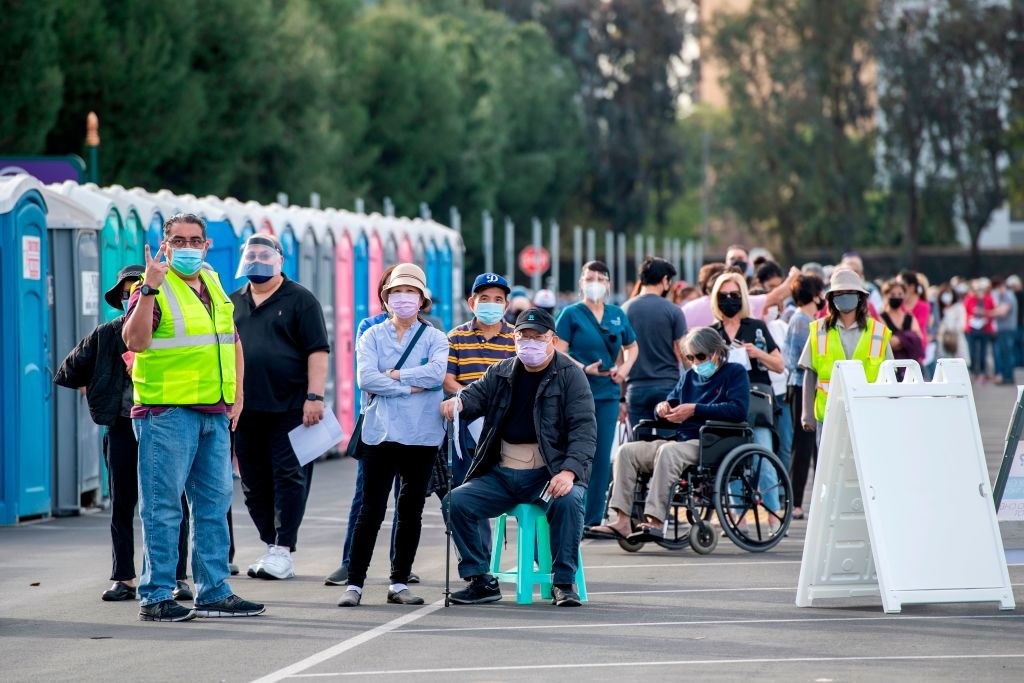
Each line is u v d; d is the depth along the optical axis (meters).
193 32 103.88
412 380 25.23
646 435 32.50
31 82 89.94
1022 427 24.95
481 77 175.88
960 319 86.00
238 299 28.73
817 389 32.53
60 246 38.59
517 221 194.38
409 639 22.23
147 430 24.03
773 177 186.62
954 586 23.89
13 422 36.72
